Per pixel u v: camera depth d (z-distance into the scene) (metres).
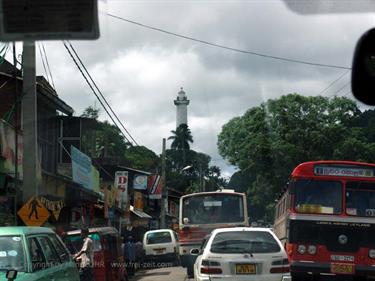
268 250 11.86
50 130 21.78
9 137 14.91
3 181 14.80
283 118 49.78
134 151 68.25
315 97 50.06
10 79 18.06
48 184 19.42
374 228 14.50
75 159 20.67
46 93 19.55
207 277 11.71
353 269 14.36
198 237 20.12
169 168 77.44
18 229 8.67
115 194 29.11
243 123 53.78
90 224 24.53
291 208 14.77
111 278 15.44
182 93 97.75
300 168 14.91
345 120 50.06
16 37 3.85
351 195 14.69
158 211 50.75
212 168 82.69
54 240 9.81
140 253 28.70
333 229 14.56
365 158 48.34
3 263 8.05
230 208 20.47
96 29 3.87
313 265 14.39
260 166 50.31
